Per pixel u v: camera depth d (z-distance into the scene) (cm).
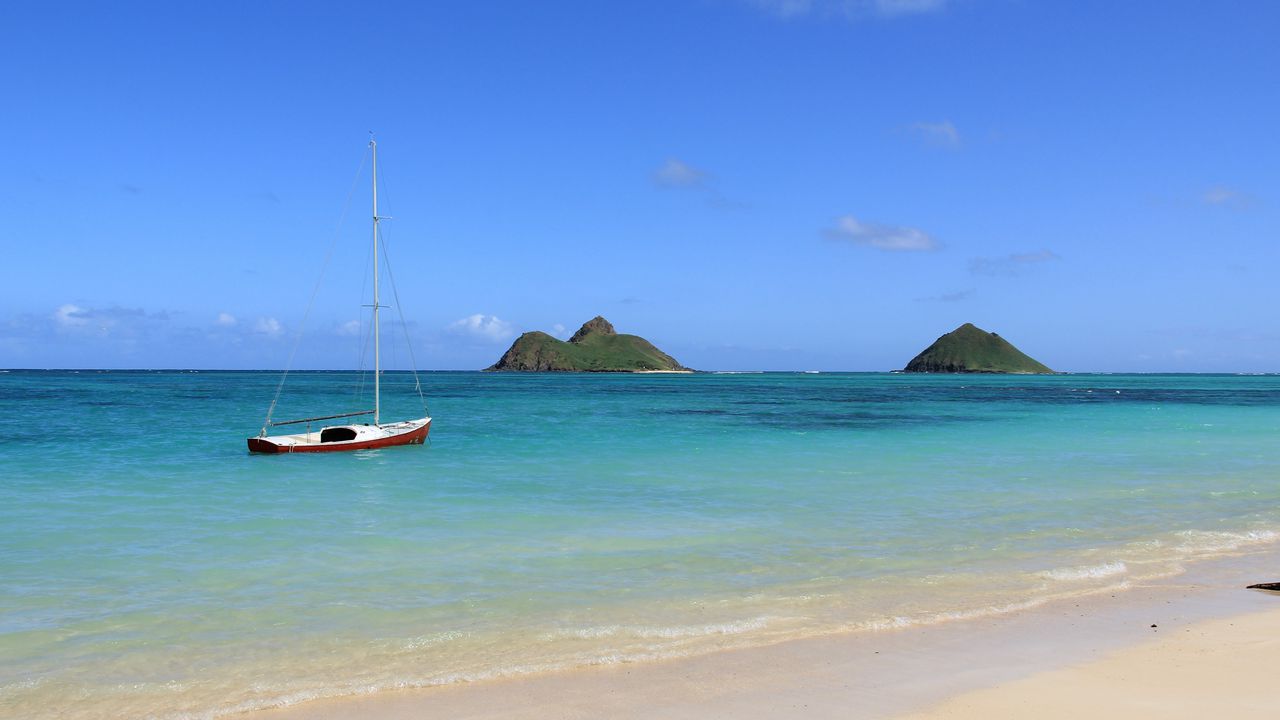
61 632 1062
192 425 4625
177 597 1222
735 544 1591
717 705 823
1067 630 1065
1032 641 1021
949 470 2734
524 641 1022
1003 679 891
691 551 1530
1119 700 827
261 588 1271
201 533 1689
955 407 7406
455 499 2138
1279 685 867
